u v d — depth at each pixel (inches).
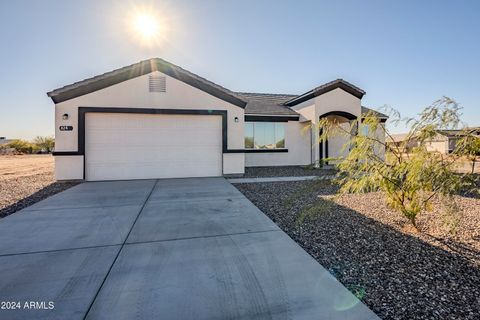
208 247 156.9
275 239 170.1
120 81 430.6
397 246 161.9
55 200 284.4
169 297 105.0
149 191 335.6
